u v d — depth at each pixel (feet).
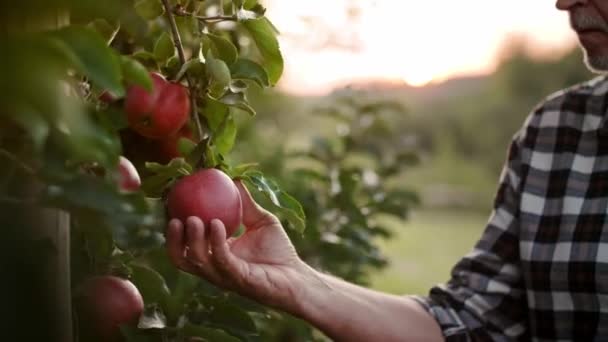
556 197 6.07
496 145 36.55
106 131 2.89
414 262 23.94
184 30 4.48
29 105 2.24
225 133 4.18
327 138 9.51
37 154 2.73
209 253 4.11
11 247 2.75
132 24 3.69
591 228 5.85
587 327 5.82
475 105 37.14
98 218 2.96
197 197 3.76
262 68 4.14
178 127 3.93
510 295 6.14
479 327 5.97
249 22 4.16
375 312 5.53
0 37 2.23
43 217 2.97
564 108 6.29
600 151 6.04
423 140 36.94
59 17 2.87
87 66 2.62
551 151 6.20
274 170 10.07
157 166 3.84
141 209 3.14
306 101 14.51
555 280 5.90
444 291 6.07
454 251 25.82
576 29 5.59
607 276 5.71
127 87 3.76
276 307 4.82
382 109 9.80
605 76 6.31
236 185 4.17
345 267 8.96
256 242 4.70
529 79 36.09
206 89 4.01
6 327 2.72
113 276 4.10
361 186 9.16
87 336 3.93
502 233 6.27
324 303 5.16
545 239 6.00
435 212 34.04
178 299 4.69
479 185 36.01
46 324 2.96
